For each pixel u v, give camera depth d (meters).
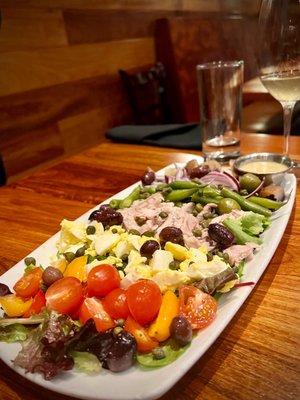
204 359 0.22
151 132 0.66
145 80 1.11
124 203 0.41
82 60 0.99
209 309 0.24
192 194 0.40
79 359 0.21
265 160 0.45
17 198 0.49
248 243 0.31
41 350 0.22
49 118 0.92
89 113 1.03
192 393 0.21
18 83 0.83
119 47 1.10
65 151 0.97
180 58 1.20
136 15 1.15
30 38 0.84
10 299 0.26
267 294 0.27
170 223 0.35
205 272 0.26
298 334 0.24
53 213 0.44
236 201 0.37
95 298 0.25
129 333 0.22
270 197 0.37
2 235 0.41
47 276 0.27
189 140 0.64
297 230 0.35
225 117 0.54
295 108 0.85
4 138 0.82
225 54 1.41
